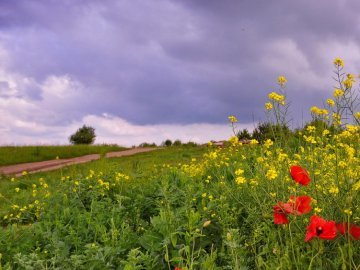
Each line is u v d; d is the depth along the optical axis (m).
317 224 2.78
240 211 4.43
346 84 3.86
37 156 23.89
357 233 3.02
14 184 12.02
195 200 5.38
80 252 4.52
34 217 7.05
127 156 22.55
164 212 4.31
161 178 7.23
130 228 5.05
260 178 4.65
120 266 3.77
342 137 4.24
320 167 4.27
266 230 3.68
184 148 24.73
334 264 2.97
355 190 3.35
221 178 5.91
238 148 7.21
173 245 3.71
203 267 3.33
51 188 8.90
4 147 25.44
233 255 3.25
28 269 3.78
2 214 7.32
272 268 2.96
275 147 4.90
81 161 21.19
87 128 38.81
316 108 4.50
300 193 3.87
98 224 4.98
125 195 7.19
